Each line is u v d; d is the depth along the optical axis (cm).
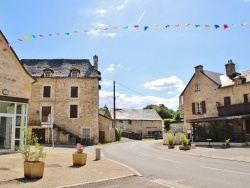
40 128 3052
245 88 2669
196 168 1113
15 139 1598
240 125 2498
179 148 2225
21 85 1659
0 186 709
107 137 3506
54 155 1506
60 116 3175
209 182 806
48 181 784
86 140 3081
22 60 3547
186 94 3344
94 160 1342
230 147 2216
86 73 3331
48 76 3256
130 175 897
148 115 5584
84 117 3181
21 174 875
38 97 3203
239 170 1048
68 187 719
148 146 2691
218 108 2845
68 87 3238
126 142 3572
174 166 1182
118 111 5516
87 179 827
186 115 3312
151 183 779
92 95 3228
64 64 3491
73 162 1139
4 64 1559
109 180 820
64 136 2986
